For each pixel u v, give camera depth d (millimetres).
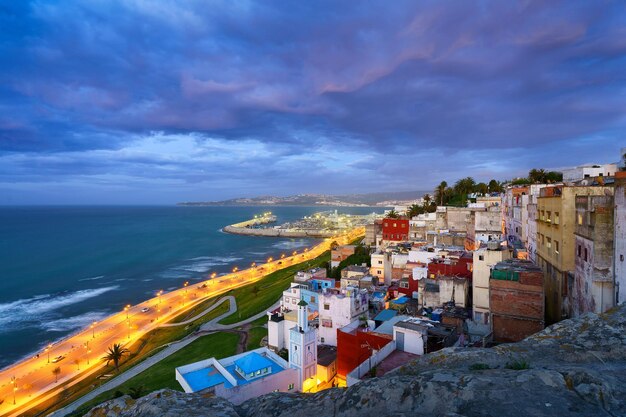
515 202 67938
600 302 29750
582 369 11492
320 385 45562
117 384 64312
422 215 122562
